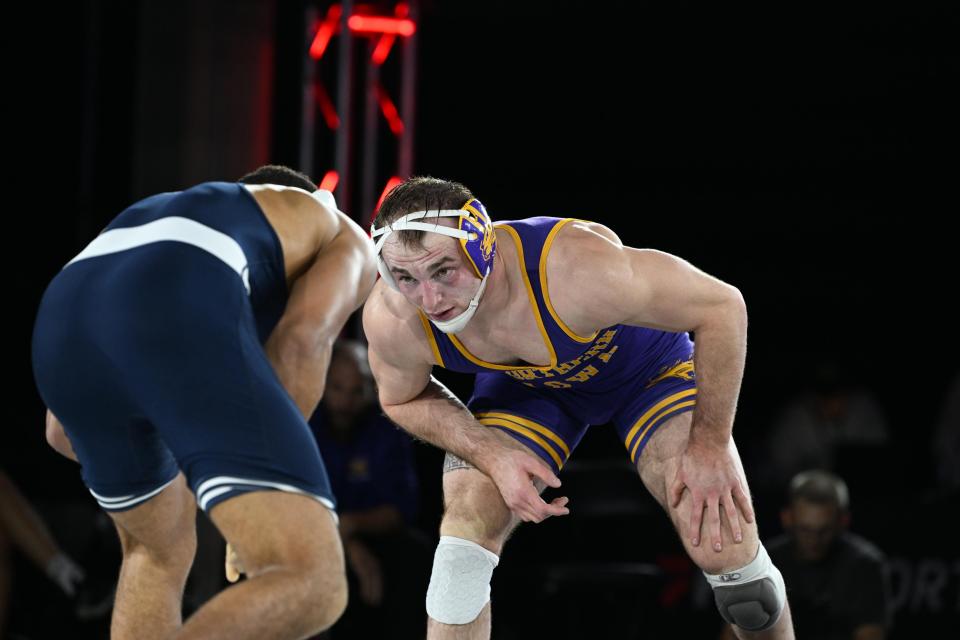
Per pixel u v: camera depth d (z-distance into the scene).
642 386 9.72
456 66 28.98
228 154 21.52
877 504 18.08
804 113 29.27
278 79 23.48
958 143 28.98
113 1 23.83
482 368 8.98
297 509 6.24
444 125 29.09
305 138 23.42
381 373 9.30
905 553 17.95
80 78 24.25
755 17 28.73
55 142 24.12
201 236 6.90
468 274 8.02
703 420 8.84
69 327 6.68
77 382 6.68
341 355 15.98
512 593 17.56
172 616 7.93
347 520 15.57
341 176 23.39
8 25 24.05
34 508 16.39
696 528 8.78
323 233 7.64
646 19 28.78
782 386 27.91
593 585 16.62
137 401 6.50
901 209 29.12
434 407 9.41
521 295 8.44
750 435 26.45
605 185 29.31
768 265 29.12
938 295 28.69
